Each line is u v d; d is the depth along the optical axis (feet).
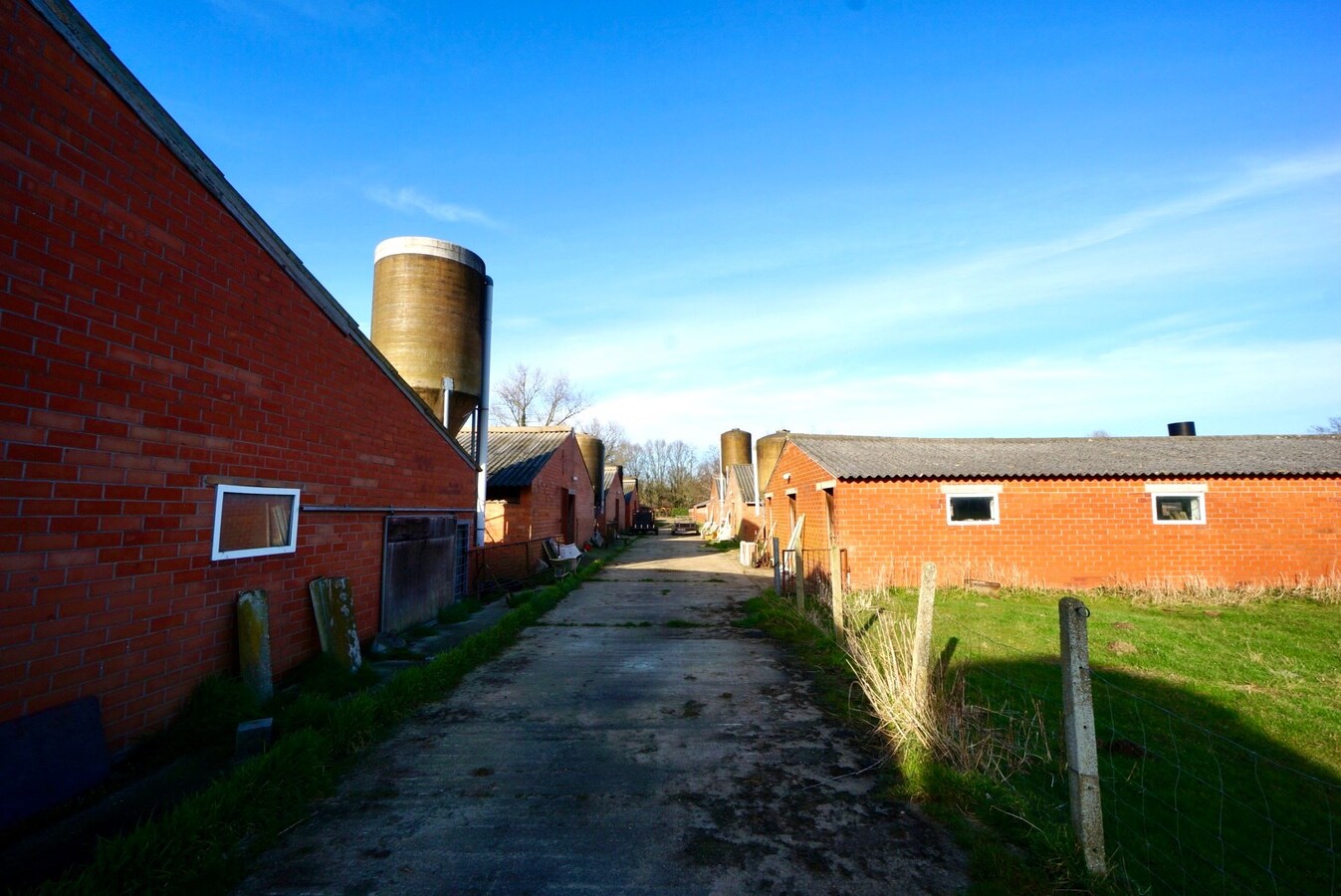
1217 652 23.00
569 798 11.19
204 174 14.96
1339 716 16.62
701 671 19.85
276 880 8.67
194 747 13.33
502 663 20.93
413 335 33.91
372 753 13.33
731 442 116.67
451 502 31.55
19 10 10.81
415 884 8.59
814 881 8.68
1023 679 19.03
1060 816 10.54
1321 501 40.75
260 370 17.16
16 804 10.06
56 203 11.42
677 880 8.70
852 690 17.62
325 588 19.67
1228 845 10.82
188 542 14.46
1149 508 40.29
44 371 11.15
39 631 10.92
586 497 79.20
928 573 13.94
